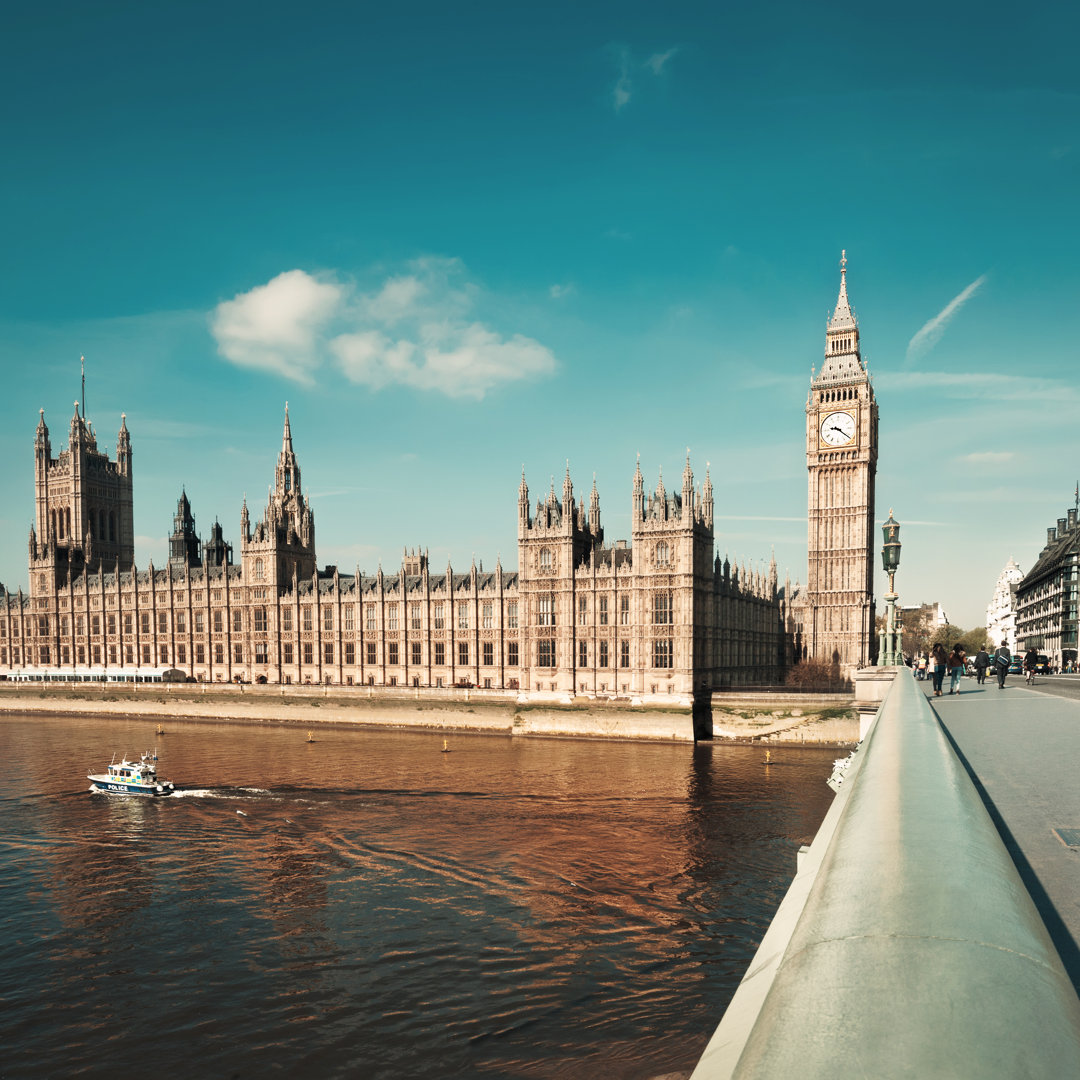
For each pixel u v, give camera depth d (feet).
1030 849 34.35
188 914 183.83
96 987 151.64
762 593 573.74
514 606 486.79
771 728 401.08
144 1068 126.82
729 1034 20.07
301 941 168.96
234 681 578.66
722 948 161.68
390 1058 127.44
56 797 294.66
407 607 524.11
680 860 213.25
